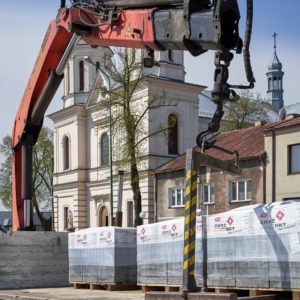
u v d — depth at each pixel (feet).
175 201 128.77
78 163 171.73
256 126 129.08
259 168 107.14
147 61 33.68
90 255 60.75
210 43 28.68
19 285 63.67
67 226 176.65
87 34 37.65
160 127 138.10
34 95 53.01
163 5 32.45
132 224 148.25
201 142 33.96
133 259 58.70
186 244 36.09
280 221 39.34
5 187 215.72
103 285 58.90
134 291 56.44
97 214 165.17
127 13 34.65
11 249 63.36
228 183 113.39
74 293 55.83
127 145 111.14
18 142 57.57
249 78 28.27
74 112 174.09
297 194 100.17
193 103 155.84
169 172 130.11
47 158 215.72
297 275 37.91
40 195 219.61
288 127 102.47
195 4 29.63
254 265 40.98
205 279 44.70
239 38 28.50
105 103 128.06
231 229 43.04
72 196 173.99
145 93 147.54
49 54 50.06
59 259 66.28
